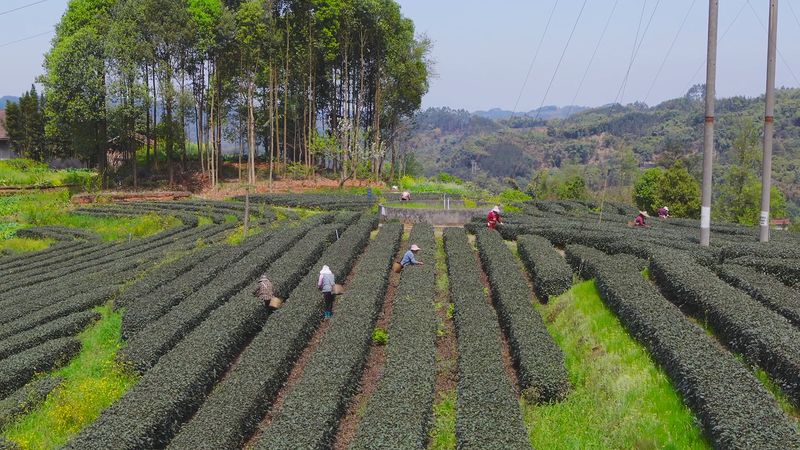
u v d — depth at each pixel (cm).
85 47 6362
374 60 7681
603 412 1440
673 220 4312
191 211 5416
